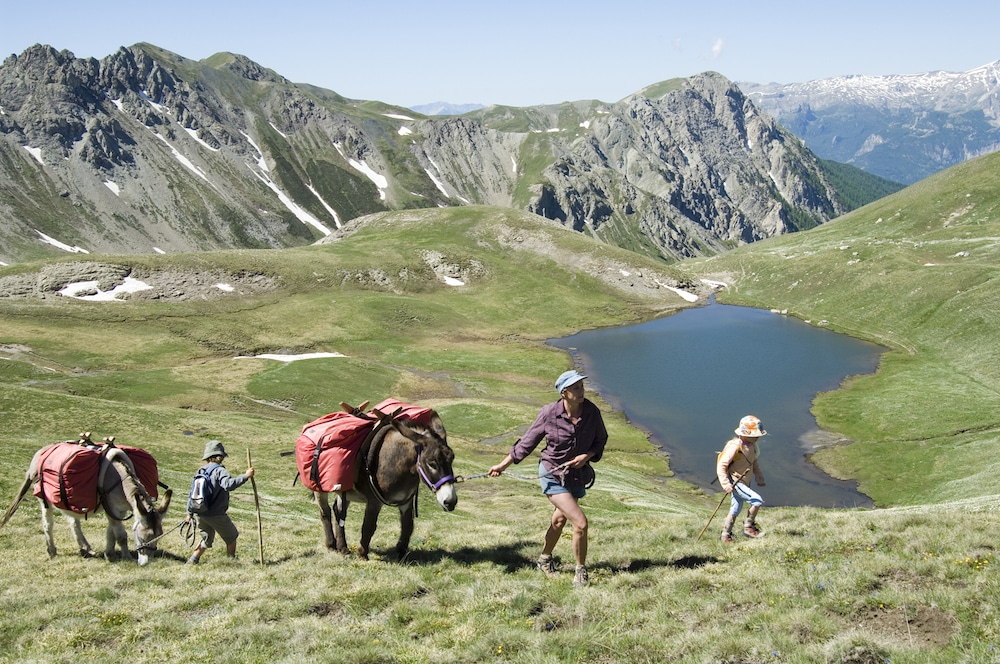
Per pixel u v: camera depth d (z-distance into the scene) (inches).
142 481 607.2
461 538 687.1
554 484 456.4
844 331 4832.7
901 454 2420.0
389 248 6486.2
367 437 542.3
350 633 393.7
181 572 539.5
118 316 4239.7
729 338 4837.6
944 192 7372.1
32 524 731.4
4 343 3634.4
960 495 1898.4
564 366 4138.8
